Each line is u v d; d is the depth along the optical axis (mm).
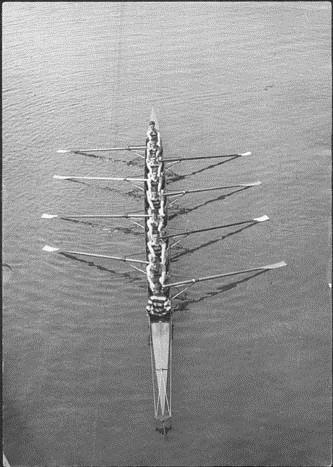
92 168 40531
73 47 53594
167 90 47812
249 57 50625
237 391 25969
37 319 29984
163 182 37344
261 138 41969
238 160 40156
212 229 33719
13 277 32375
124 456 24000
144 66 50656
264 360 27266
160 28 55344
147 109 45938
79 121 45188
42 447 24578
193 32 54469
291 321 29109
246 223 34906
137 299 30422
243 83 47719
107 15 57750
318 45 51281
